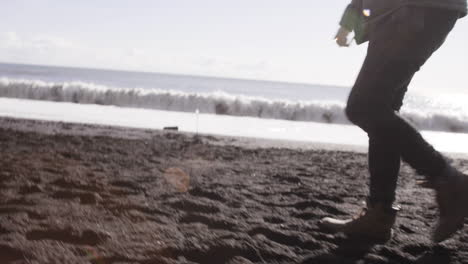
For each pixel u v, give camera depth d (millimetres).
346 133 9820
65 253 1597
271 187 3154
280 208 2535
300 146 6438
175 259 1637
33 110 10656
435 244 2059
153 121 9836
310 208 2598
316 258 1761
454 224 1911
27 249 1600
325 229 2188
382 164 2035
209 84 65000
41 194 2471
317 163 4781
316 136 8984
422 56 1978
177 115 11875
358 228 2117
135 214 2186
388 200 2080
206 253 1725
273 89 69000
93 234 1828
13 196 2375
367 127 2006
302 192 3029
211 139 6559
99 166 3607
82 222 1987
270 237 2004
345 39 2277
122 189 2766
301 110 14055
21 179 2809
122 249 1689
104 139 5609
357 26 2176
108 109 12422
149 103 14883
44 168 3285
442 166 1926
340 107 13922
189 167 3904
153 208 2336
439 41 2010
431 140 9922
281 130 9805
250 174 3705
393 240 2096
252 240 1897
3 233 1765
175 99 14766
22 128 6344
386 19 1987
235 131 9000
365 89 1970
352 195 3082
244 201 2660
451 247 2025
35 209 2141
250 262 1658
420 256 1902
